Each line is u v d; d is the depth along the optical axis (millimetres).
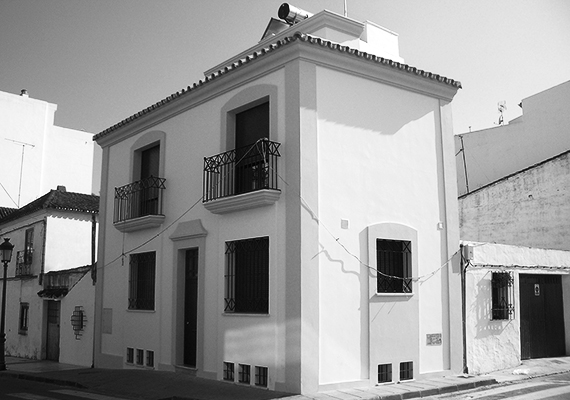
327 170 11391
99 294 17500
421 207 12852
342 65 11828
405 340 12016
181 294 14188
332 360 10898
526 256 14922
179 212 14328
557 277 16078
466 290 13422
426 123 13281
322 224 11156
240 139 12977
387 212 12203
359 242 11648
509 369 13773
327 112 11555
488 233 20719
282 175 11336
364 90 12211
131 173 16594
